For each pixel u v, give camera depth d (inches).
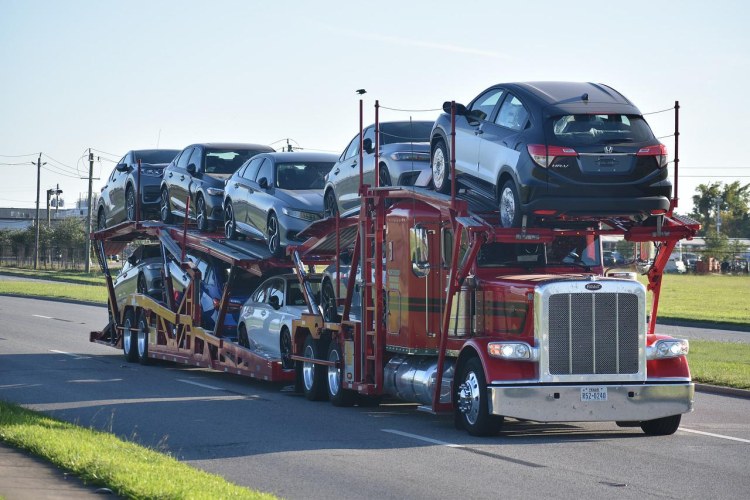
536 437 562.6
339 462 484.1
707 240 5359.3
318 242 775.1
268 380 797.2
